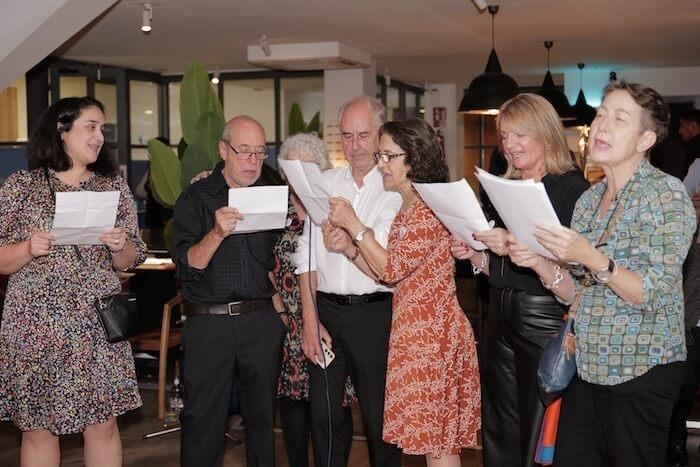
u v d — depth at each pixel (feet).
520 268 9.77
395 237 10.35
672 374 7.88
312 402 11.55
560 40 30.76
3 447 15.67
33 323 10.46
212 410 11.09
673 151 21.79
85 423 10.62
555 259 8.12
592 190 8.60
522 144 9.64
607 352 7.94
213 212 11.02
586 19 26.04
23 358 10.48
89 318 10.68
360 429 16.34
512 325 9.88
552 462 8.87
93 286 10.74
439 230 10.20
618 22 26.76
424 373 10.17
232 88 37.99
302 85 36.96
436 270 10.25
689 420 16.30
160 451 15.34
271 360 11.19
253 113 37.83
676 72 40.42
